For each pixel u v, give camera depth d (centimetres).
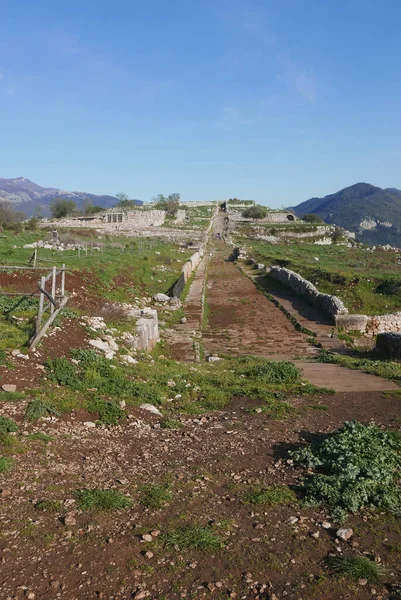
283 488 597
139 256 3453
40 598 380
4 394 803
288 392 1141
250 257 4441
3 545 440
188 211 11288
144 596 387
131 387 999
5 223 4100
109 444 730
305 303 2478
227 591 399
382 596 396
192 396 1078
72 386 917
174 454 720
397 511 538
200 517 519
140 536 472
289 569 431
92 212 9344
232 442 784
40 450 655
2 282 1609
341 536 482
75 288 1819
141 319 1631
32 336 1067
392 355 1585
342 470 612
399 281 2605
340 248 6469
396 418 905
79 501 529
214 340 1870
